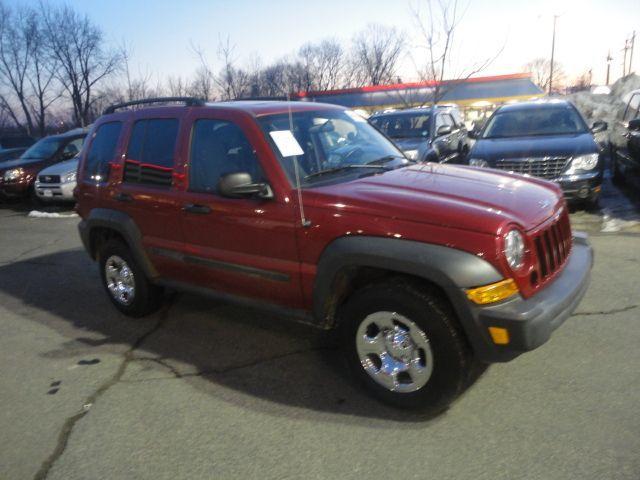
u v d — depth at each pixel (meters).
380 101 22.72
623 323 4.35
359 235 3.29
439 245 3.03
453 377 3.14
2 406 3.82
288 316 3.85
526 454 2.91
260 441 3.22
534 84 22.91
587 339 4.12
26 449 3.31
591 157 7.69
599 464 2.79
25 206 13.90
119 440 3.33
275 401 3.65
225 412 3.56
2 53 33.19
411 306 3.16
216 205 4.00
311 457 3.04
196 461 3.08
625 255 6.03
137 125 4.82
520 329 2.89
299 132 4.07
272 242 3.73
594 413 3.21
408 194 3.38
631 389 3.43
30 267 7.68
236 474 2.95
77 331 5.14
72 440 3.36
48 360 4.53
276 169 3.72
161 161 4.52
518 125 8.85
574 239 4.04
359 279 3.60
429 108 10.95
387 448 3.07
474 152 8.29
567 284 3.33
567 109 8.89
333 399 3.62
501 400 3.42
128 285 5.20
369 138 4.60
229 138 4.05
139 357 4.46
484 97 23.27
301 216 3.53
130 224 4.80
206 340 4.70
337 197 3.44
